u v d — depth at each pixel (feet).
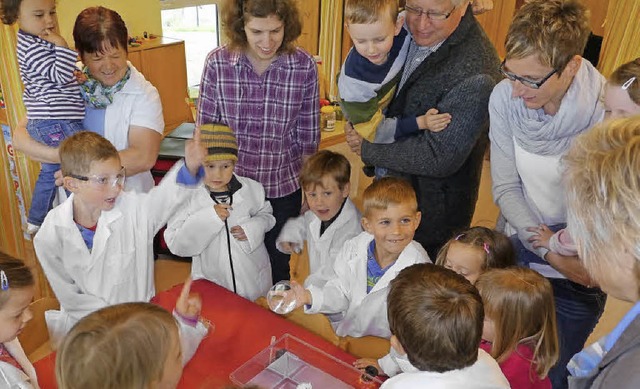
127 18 13.79
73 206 6.45
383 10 6.10
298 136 8.18
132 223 6.67
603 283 2.82
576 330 6.40
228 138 6.97
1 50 8.87
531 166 5.92
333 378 4.97
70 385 3.34
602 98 5.47
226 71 7.55
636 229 2.49
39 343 6.03
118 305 3.69
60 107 7.39
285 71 7.52
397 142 6.81
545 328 5.07
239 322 5.80
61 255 6.47
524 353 5.05
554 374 6.59
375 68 6.61
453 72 6.30
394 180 6.21
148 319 3.51
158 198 6.86
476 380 3.98
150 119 7.73
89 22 7.02
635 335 2.63
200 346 5.44
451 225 7.16
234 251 7.52
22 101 9.20
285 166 8.14
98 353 3.29
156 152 7.84
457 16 6.15
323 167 7.06
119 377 3.30
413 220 6.15
